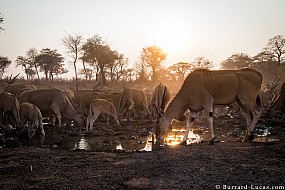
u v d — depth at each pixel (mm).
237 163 7582
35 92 19297
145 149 11648
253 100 10711
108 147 12312
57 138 14805
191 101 11172
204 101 10820
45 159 9586
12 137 15312
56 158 9695
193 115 11602
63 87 58094
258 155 8359
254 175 6602
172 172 7195
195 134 15047
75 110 19641
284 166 7191
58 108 18766
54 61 84750
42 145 13133
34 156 10109
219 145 10242
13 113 15703
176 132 15922
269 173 6676
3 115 16750
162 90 17688
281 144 9867
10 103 15828
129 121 20750
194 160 8133
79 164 8727
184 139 11539
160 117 11828
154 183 6543
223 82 10609
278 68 57438
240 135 14125
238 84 10609
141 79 76438
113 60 69375
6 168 8492
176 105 11586
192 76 11148
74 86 60625
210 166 7438
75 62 59656
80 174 7613
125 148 12008
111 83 72375
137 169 7770
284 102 14203
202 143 11281
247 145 10031
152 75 77188
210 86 10742
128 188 6367
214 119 20859
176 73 71125
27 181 7230
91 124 16875
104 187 6500
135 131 16422
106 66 72688
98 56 67062
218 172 6930
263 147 9430
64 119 22312
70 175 7570
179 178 6723
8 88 26625
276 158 7965
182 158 8477
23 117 15391
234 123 18500
